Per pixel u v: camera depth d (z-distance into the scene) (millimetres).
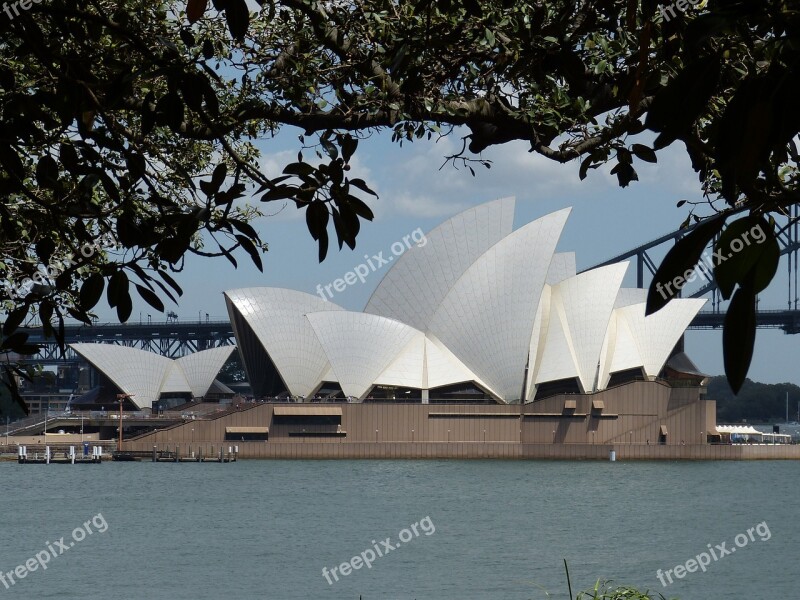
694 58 5918
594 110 14922
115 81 9328
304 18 19781
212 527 105438
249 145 25875
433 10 16359
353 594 69812
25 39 9195
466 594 69812
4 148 9469
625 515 118438
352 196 9344
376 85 17203
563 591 71062
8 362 12312
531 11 14938
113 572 78438
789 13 5629
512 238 197875
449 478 168250
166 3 22359
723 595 72062
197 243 19516
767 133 5465
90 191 9992
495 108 16594
